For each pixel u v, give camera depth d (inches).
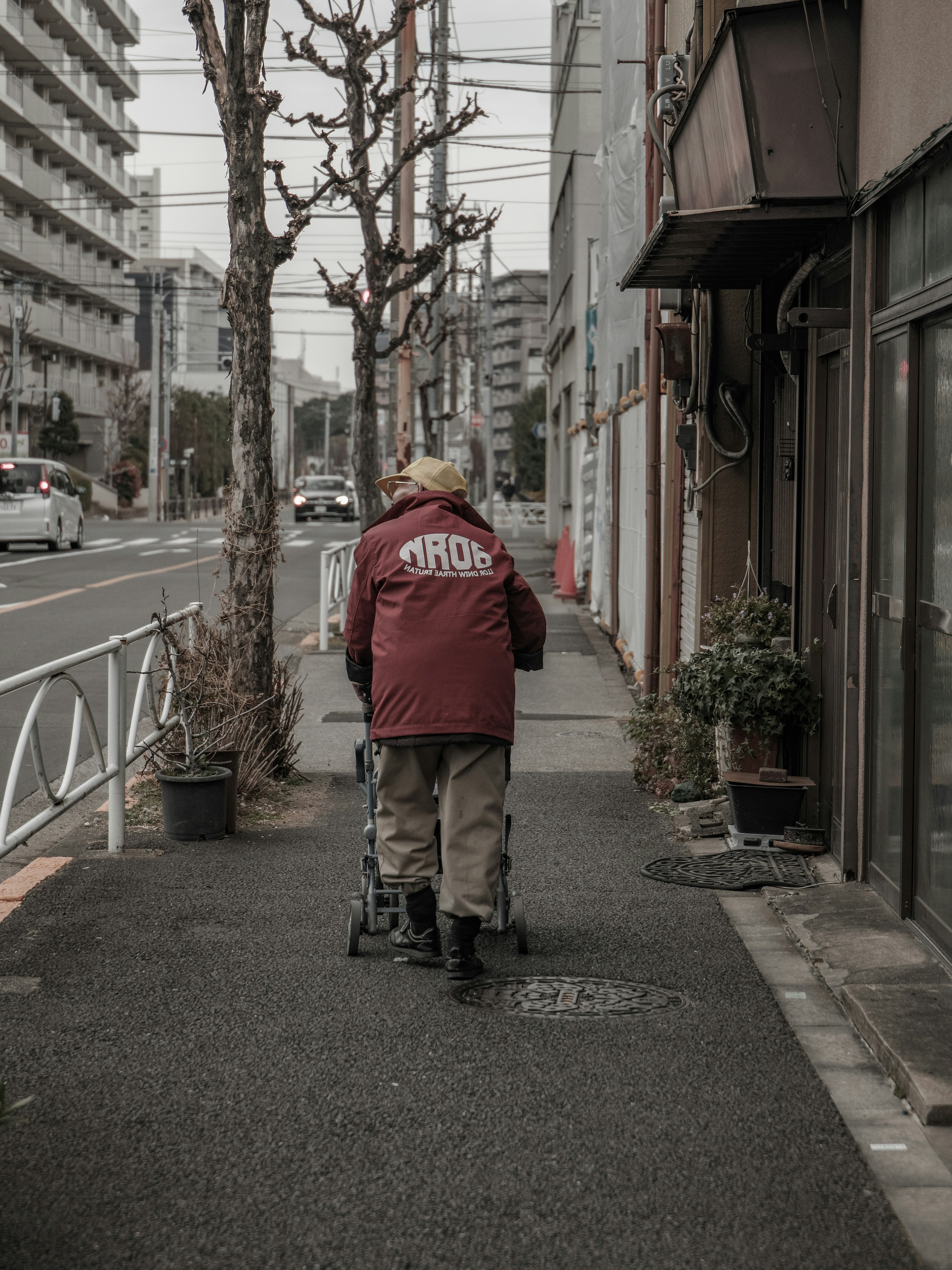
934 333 197.8
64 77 2508.6
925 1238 124.0
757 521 336.5
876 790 232.2
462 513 208.7
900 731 211.8
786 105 232.4
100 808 314.8
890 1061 160.6
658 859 270.4
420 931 202.1
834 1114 150.2
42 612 727.1
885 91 214.7
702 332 340.2
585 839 288.4
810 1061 165.3
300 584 974.4
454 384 1983.3
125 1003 184.4
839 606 254.2
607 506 675.4
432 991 190.5
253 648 331.3
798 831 271.6
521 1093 154.9
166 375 2502.5
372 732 196.4
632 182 530.9
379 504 726.5
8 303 2277.3
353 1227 125.0
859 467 233.1
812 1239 123.4
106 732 416.8
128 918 225.8
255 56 322.3
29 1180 133.9
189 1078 158.9
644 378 515.8
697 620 344.5
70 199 2468.0
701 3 335.6
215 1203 129.3
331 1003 184.9
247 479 329.4
